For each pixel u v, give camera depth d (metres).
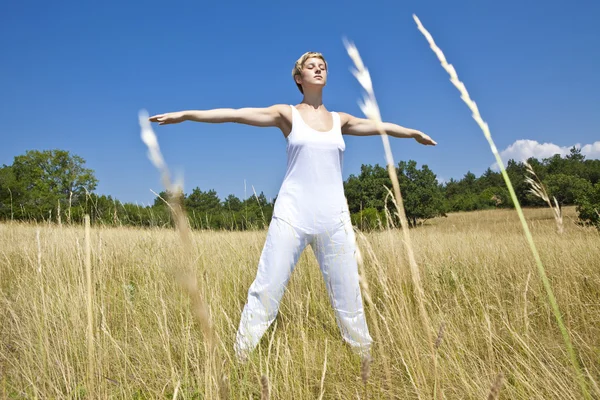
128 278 3.63
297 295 3.30
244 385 1.91
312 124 2.75
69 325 2.56
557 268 3.93
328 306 3.34
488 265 4.29
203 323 0.74
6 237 5.35
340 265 2.57
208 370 1.22
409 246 0.86
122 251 4.27
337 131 2.75
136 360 2.44
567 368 2.13
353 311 2.53
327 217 2.61
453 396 1.90
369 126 3.01
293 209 2.63
